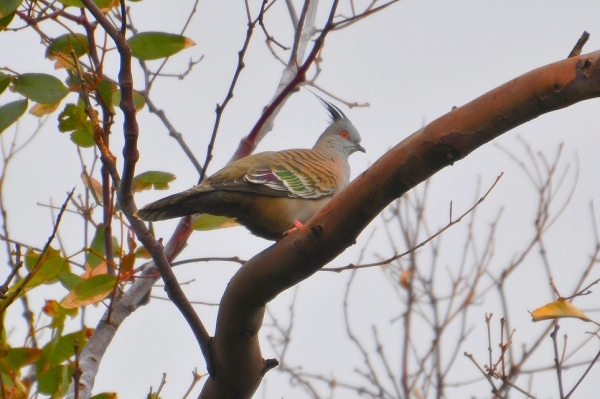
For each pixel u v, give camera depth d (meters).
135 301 10.01
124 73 7.25
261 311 7.83
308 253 7.36
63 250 9.96
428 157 6.80
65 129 9.16
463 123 6.66
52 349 8.73
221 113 9.17
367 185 7.05
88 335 9.58
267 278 7.50
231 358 8.03
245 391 8.30
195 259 10.01
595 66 6.20
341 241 7.30
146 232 7.72
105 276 8.70
